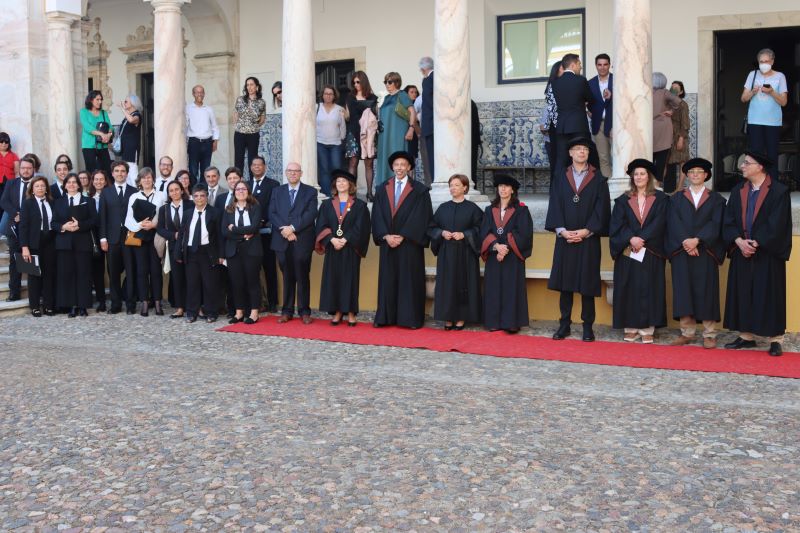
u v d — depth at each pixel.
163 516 5.01
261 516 4.99
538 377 8.16
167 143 13.62
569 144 9.92
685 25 14.42
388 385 7.86
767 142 11.79
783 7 13.91
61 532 4.84
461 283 10.52
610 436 6.27
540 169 15.42
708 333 9.40
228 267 11.30
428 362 8.89
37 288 12.27
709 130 14.41
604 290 10.62
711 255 9.33
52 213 12.23
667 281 10.33
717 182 15.06
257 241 11.24
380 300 10.83
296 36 12.13
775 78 11.71
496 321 10.33
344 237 10.84
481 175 15.82
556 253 9.91
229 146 17.53
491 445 6.09
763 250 8.94
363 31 16.39
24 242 12.10
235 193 11.30
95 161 14.27
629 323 9.64
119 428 6.62
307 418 6.79
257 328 10.88
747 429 6.42
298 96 12.15
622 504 5.07
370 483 5.44
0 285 12.89
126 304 12.38
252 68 17.34
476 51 15.57
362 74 13.55
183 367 8.70
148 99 18.92
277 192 11.38
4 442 6.36
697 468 5.62
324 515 4.99
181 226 11.55
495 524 4.84
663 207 9.55
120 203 12.23
